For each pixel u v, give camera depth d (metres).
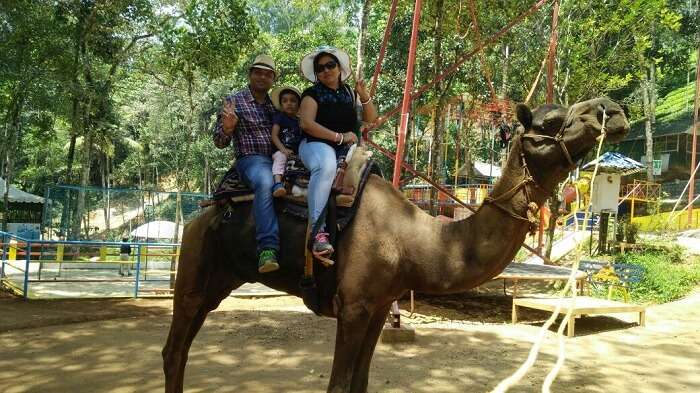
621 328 9.45
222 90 35.34
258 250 4.00
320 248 3.71
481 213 3.72
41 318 8.75
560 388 5.82
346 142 4.10
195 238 4.48
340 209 3.90
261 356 6.73
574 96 15.61
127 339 7.50
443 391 5.59
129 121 42.12
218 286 4.56
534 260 16.14
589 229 20.02
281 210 4.10
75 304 10.52
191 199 15.98
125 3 18.75
